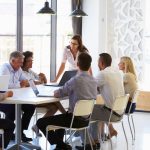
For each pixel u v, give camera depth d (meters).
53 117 4.71
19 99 4.47
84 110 4.57
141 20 8.88
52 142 5.03
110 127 6.05
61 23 8.84
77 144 5.66
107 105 5.25
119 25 9.11
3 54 7.61
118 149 5.61
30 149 5.25
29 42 8.09
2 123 4.47
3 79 4.69
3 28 7.57
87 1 9.08
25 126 5.81
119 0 9.05
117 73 5.37
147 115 8.40
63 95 4.66
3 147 4.41
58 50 8.84
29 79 6.07
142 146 5.82
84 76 4.72
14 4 7.69
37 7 8.20
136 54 8.98
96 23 9.02
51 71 8.78
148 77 8.88
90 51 9.11
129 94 5.62
